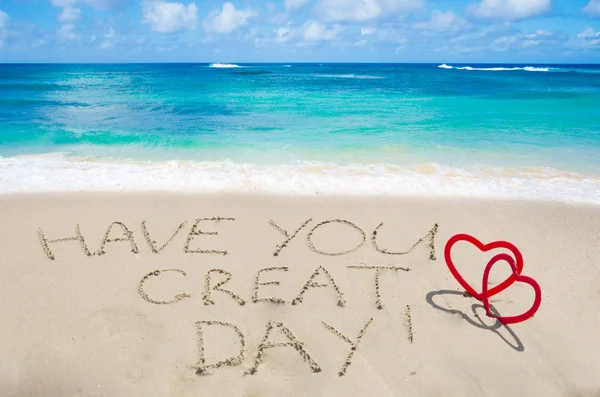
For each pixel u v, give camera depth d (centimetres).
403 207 650
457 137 1118
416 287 474
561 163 880
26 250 531
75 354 378
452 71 6284
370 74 5134
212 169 818
